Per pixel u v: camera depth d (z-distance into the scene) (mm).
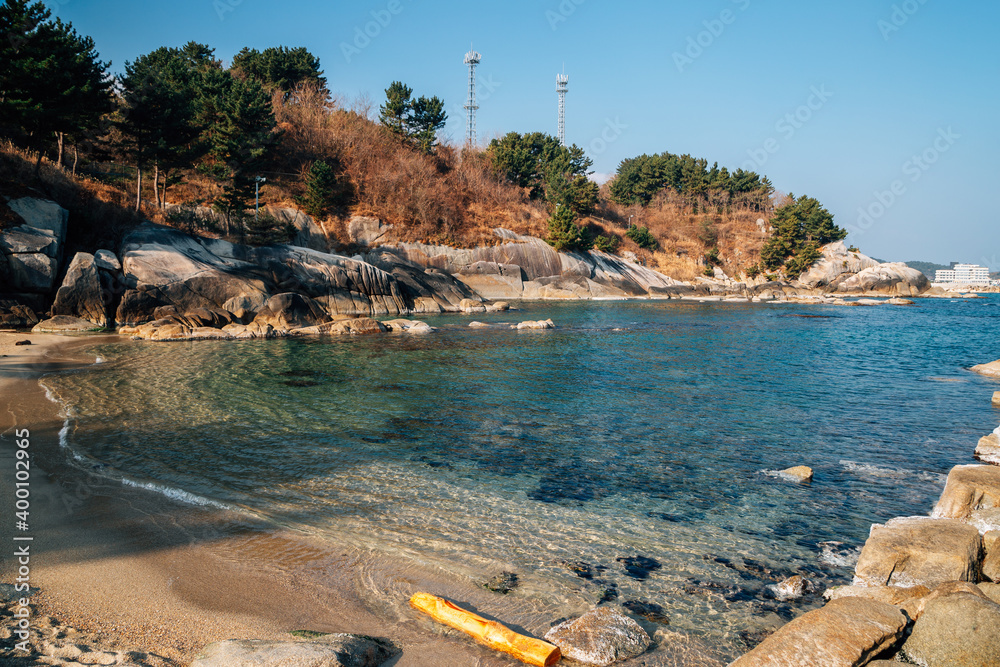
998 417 15672
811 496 10070
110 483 9898
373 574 7160
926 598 5926
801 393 18641
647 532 8586
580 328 39031
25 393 16625
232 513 8867
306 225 60781
